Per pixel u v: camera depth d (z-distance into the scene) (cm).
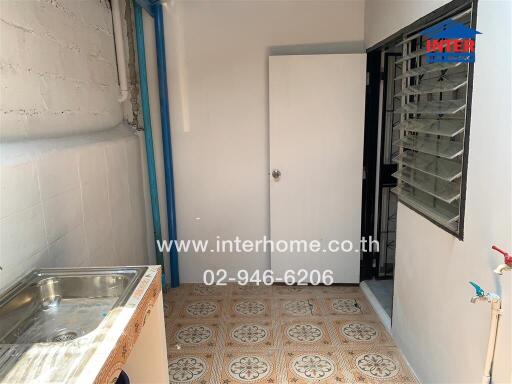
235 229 323
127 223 256
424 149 190
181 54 297
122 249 246
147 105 291
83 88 212
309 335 252
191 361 227
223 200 319
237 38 295
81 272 149
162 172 313
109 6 250
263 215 320
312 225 312
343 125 296
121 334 108
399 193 227
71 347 102
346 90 290
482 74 141
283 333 254
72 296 150
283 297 304
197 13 292
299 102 293
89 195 199
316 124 296
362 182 306
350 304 292
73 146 186
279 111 295
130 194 263
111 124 251
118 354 105
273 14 292
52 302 147
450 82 167
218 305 294
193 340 248
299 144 299
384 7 241
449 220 168
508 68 126
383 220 321
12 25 150
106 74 243
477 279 148
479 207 145
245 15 292
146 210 304
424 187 195
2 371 93
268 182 315
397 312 237
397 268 235
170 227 317
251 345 242
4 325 128
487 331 142
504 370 132
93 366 94
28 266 148
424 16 180
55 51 182
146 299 133
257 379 211
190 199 320
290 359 228
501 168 131
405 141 220
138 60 283
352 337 249
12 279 139
